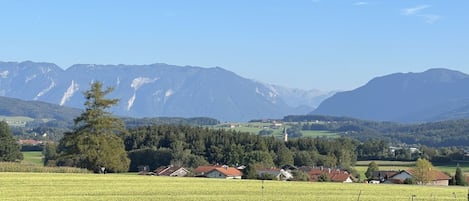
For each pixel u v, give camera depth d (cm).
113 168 7912
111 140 7969
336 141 17350
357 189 6028
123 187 5494
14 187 5253
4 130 11288
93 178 6362
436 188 6550
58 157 7962
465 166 14800
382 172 12031
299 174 10681
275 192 5394
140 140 14975
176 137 14938
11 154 11231
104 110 7962
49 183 5669
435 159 16025
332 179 10438
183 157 13612
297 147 16050
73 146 7869
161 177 6944
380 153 18075
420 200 5091
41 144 17475
